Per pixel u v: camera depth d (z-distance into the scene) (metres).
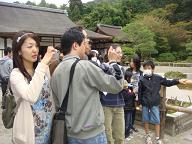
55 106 2.05
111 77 1.93
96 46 20.09
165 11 39.41
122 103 3.31
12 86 1.88
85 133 1.91
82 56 2.11
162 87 4.61
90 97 1.93
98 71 1.91
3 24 16.38
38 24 18.45
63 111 1.97
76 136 1.92
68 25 20.77
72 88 1.92
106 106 3.19
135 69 4.95
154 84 4.33
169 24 34.53
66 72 1.95
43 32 15.65
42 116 1.93
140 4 44.56
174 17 41.06
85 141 1.91
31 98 1.78
